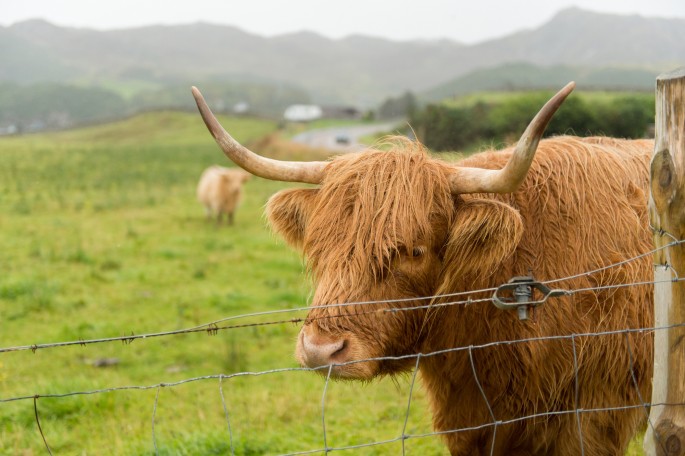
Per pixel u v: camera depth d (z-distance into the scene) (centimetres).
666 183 265
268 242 1717
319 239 344
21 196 2627
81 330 977
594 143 419
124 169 4312
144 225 2011
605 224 362
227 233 1909
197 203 2633
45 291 1141
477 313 353
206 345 927
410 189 336
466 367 366
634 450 529
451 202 344
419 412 672
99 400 679
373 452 577
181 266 1416
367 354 325
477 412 375
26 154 5275
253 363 860
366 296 329
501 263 350
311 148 5769
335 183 349
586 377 357
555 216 360
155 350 904
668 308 271
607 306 353
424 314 346
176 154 5912
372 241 330
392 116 11644
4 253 1503
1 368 799
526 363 350
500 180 315
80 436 607
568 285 350
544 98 2806
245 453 580
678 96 258
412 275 336
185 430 617
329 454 574
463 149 2570
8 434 605
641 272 360
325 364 318
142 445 571
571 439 365
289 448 589
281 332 980
